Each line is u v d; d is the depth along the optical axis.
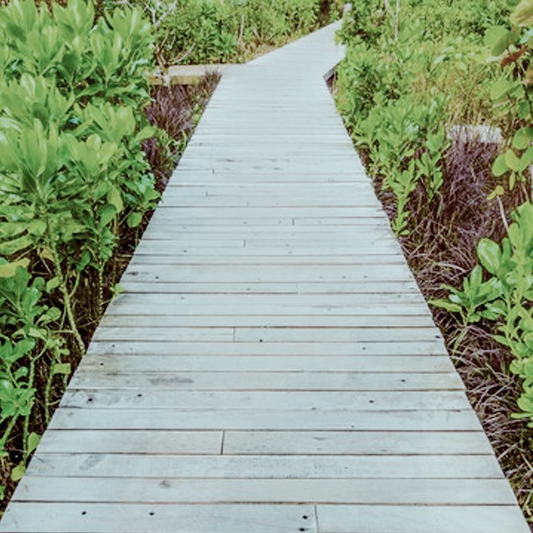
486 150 4.31
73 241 2.57
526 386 1.85
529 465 1.89
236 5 11.32
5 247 2.21
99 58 3.19
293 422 1.91
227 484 1.67
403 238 3.49
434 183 3.48
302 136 5.37
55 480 1.69
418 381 2.11
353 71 5.62
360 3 7.64
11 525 1.55
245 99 7.03
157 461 1.75
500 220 3.29
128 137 2.94
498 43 2.10
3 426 2.19
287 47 12.12
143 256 3.08
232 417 1.93
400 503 1.61
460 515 1.58
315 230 3.38
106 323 2.47
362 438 1.84
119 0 6.57
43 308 2.17
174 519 1.56
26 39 3.28
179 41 9.31
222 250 3.14
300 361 2.22
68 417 1.93
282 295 2.69
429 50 6.27
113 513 1.58
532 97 2.22
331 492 1.65
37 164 2.09
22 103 2.59
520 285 2.05
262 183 4.16
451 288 2.43
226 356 2.25
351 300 2.65
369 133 4.39
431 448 1.80
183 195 3.94
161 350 2.29
